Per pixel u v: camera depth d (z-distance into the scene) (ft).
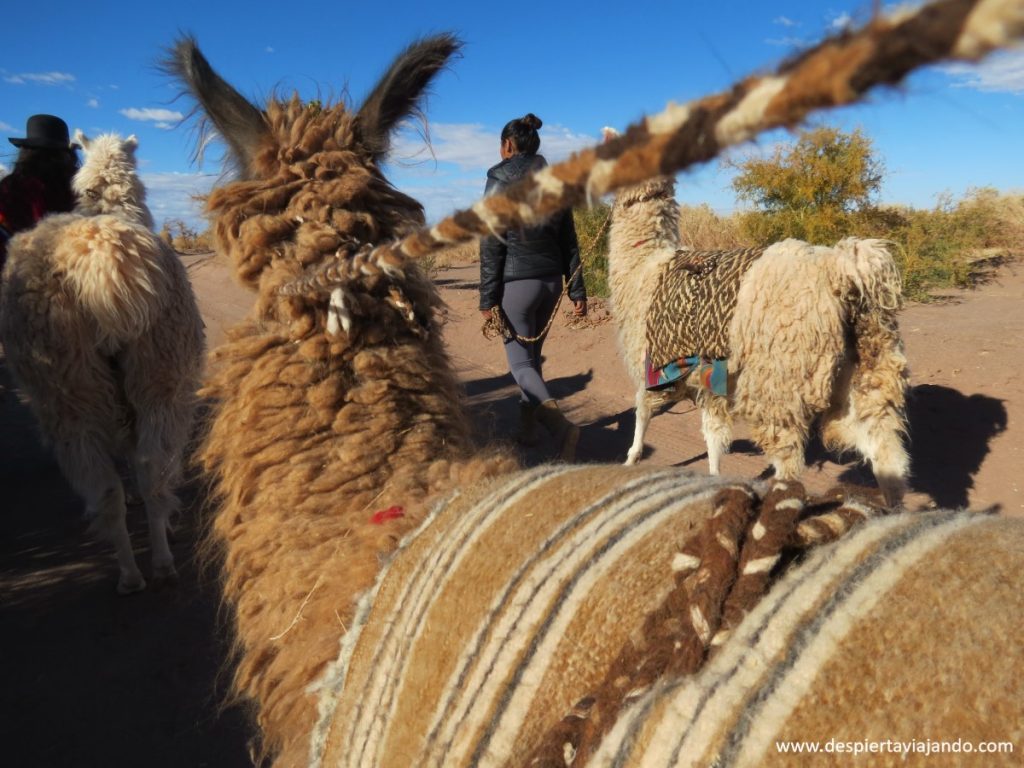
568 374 29.40
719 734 2.82
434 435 6.82
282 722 5.68
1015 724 2.43
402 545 5.39
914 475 17.51
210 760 10.35
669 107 1.98
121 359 14.06
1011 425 19.22
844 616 2.98
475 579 4.46
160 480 14.52
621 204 17.53
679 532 4.03
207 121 8.14
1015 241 48.24
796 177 37.60
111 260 13.00
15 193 19.24
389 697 4.48
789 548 3.52
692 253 16.11
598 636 3.71
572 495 4.89
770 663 2.95
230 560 6.57
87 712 11.35
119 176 16.34
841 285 12.80
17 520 18.45
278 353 6.76
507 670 3.86
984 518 3.51
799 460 14.08
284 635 5.68
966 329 28.40
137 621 13.74
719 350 14.14
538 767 3.22
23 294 13.35
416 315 7.30
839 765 2.58
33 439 24.50
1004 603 2.80
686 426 23.25
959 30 1.13
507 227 3.03
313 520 6.12
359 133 7.91
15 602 14.55
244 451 6.64
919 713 2.57
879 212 39.58
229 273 7.73
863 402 13.64
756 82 1.65
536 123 17.58
